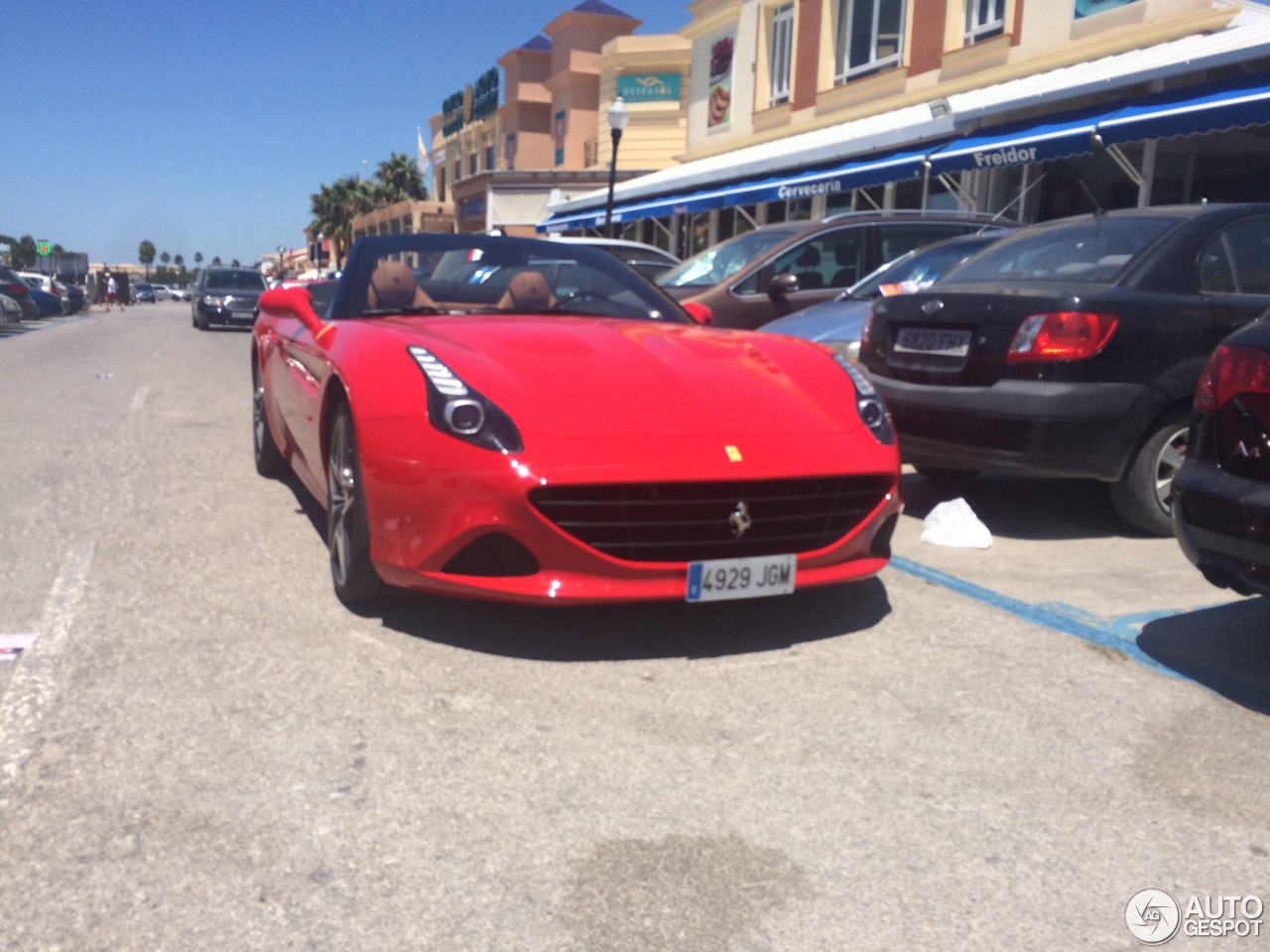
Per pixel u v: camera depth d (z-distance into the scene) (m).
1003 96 11.30
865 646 3.24
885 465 3.22
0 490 5.28
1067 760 2.53
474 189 33.50
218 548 4.20
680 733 2.62
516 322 3.82
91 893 1.92
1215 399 2.96
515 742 2.55
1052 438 4.28
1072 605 3.67
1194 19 10.96
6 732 2.54
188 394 9.80
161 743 2.50
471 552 2.94
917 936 1.86
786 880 2.02
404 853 2.08
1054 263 4.88
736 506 2.98
